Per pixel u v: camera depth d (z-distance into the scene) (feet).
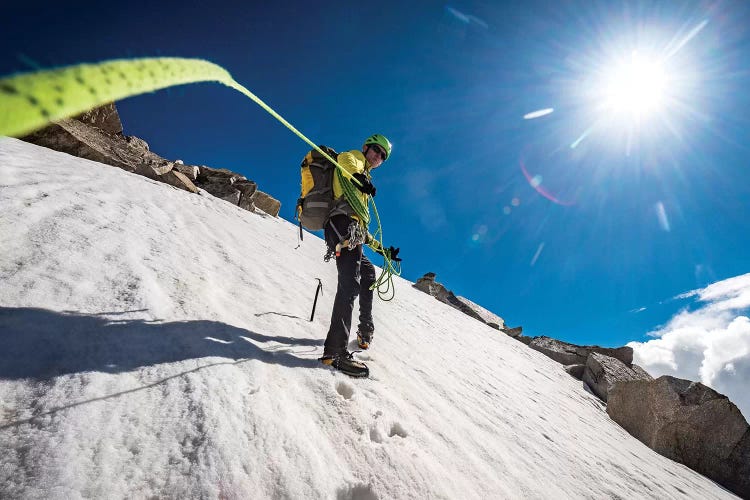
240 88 2.81
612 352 39.52
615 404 22.21
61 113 0.95
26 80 0.91
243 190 35.35
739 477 17.87
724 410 18.80
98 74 1.14
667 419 19.24
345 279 7.97
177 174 26.32
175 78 1.62
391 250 9.86
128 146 29.63
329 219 8.32
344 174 7.75
